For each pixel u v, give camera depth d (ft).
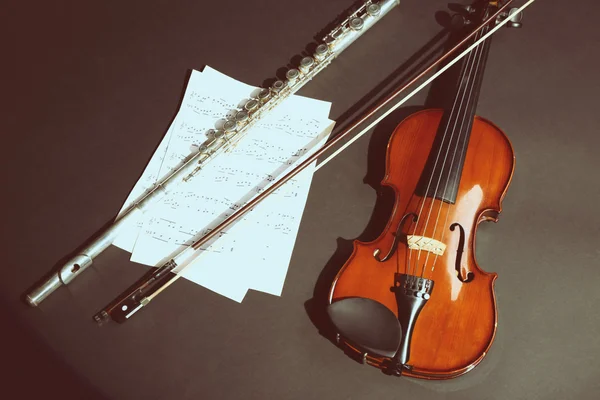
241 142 4.09
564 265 3.87
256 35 4.37
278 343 3.76
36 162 4.13
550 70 4.25
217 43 4.37
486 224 3.94
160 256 3.90
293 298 3.82
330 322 3.57
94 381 3.71
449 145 3.83
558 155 4.08
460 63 4.21
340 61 4.27
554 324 3.77
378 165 4.04
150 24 4.43
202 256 3.87
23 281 3.89
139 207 3.93
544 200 3.99
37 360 3.73
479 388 3.67
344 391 3.67
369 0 4.23
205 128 4.13
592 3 4.40
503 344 3.74
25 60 4.38
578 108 4.17
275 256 3.87
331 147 4.08
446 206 3.75
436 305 3.58
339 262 3.88
